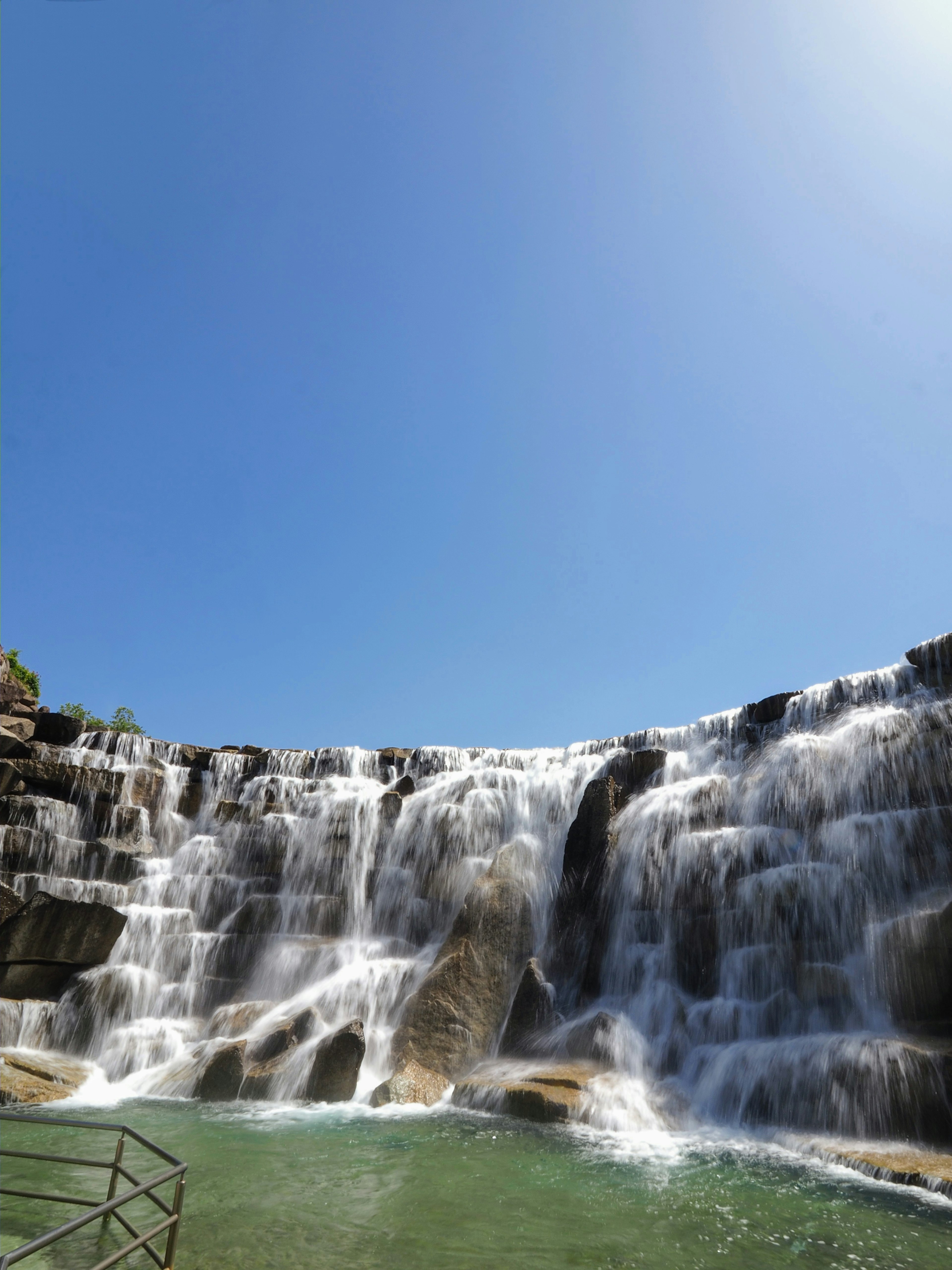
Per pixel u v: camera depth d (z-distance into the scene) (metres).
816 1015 15.45
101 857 23.03
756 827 19.14
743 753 23.16
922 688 20.77
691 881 19.14
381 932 23.42
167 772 27.27
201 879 23.72
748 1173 11.12
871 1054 13.10
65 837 23.64
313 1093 15.63
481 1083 15.55
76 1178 10.33
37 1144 12.09
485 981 19.22
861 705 21.75
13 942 18.73
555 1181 10.66
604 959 19.44
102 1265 5.80
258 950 21.94
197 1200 9.62
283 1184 10.34
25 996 19.06
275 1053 16.88
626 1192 10.23
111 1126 7.27
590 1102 14.26
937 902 15.81
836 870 17.05
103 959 20.36
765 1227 9.00
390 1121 14.03
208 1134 12.95
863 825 17.52
